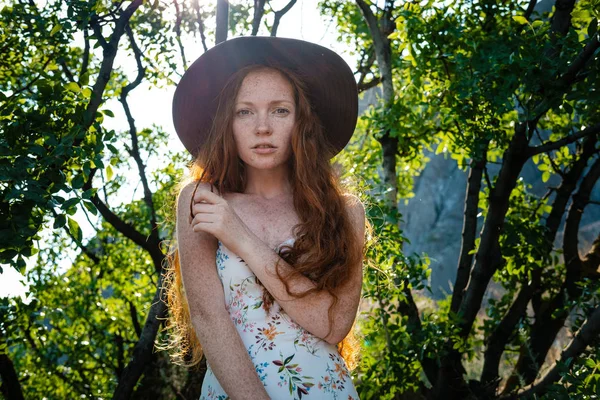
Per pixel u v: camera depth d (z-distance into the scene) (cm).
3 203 249
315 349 178
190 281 180
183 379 486
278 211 187
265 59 196
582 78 363
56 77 312
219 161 190
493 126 413
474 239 503
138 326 597
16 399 462
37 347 588
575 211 505
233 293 178
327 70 202
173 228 254
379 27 537
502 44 411
